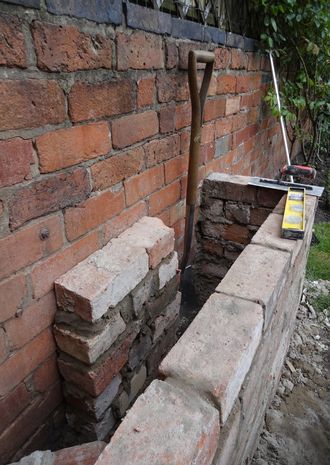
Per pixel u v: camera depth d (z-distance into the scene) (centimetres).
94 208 120
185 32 152
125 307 127
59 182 103
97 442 100
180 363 79
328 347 199
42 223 101
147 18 125
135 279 126
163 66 141
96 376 116
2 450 107
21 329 103
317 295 236
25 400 111
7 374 102
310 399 171
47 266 106
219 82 195
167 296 158
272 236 137
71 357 117
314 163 485
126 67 120
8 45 80
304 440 153
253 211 204
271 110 279
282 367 181
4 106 82
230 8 203
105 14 105
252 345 89
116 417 138
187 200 176
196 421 67
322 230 332
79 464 93
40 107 92
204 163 202
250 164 286
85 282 111
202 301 252
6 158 86
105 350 119
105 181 123
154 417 67
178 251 195
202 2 170
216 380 74
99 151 116
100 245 128
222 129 215
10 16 79
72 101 101
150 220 148
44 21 87
